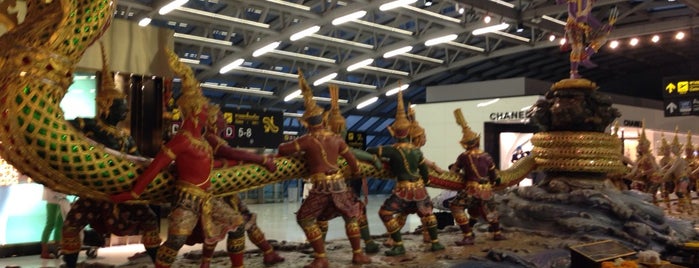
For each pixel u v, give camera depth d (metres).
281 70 30.05
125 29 9.48
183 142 4.31
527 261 5.92
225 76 28.66
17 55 3.92
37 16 4.18
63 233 4.88
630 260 5.79
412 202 6.25
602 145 8.12
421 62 31.03
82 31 4.15
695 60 37.94
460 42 30.27
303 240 11.70
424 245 6.94
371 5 20.67
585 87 8.34
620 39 28.94
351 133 16.67
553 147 8.20
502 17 23.11
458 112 7.30
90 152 4.16
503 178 7.67
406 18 25.17
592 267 5.67
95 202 4.92
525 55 33.88
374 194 36.88
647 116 22.86
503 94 23.12
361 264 5.60
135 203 4.69
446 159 19.64
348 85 31.47
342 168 5.93
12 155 4.06
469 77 36.34
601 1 21.64
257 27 22.34
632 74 41.41
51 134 3.98
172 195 4.59
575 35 8.59
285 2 21.00
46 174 4.17
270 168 5.15
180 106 4.44
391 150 6.24
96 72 9.13
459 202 7.02
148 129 9.89
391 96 35.59
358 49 27.20
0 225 9.53
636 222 7.45
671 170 11.86
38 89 3.94
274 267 5.63
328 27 25.05
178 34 22.33
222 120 5.19
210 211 4.48
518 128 15.82
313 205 5.30
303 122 5.48
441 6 23.95
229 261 5.98
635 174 11.37
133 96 9.72
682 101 20.06
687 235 8.02
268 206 24.31
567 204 7.82
